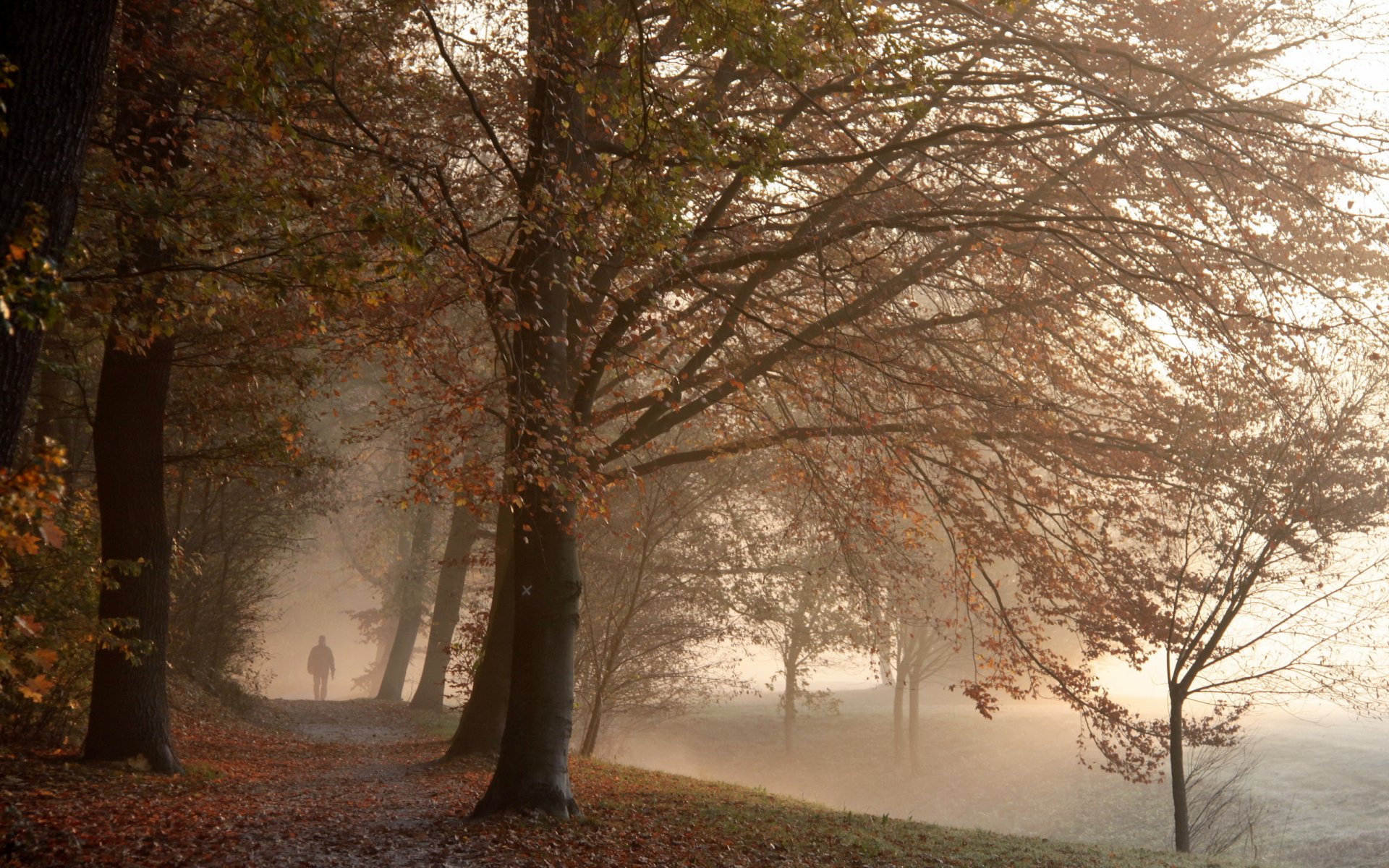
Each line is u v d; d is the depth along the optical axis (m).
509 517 16.39
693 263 11.99
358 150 8.99
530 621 10.41
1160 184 12.98
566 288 9.38
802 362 13.59
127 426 11.96
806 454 13.87
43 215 4.69
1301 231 12.26
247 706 22.42
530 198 9.48
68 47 5.05
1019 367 14.23
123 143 9.89
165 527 12.22
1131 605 14.28
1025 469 14.90
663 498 19.36
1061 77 11.19
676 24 12.41
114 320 7.77
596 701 19.16
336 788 11.89
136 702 11.72
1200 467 14.12
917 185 13.59
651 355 13.81
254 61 7.29
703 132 9.05
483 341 14.82
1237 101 12.16
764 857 9.22
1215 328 11.32
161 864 7.11
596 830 9.67
